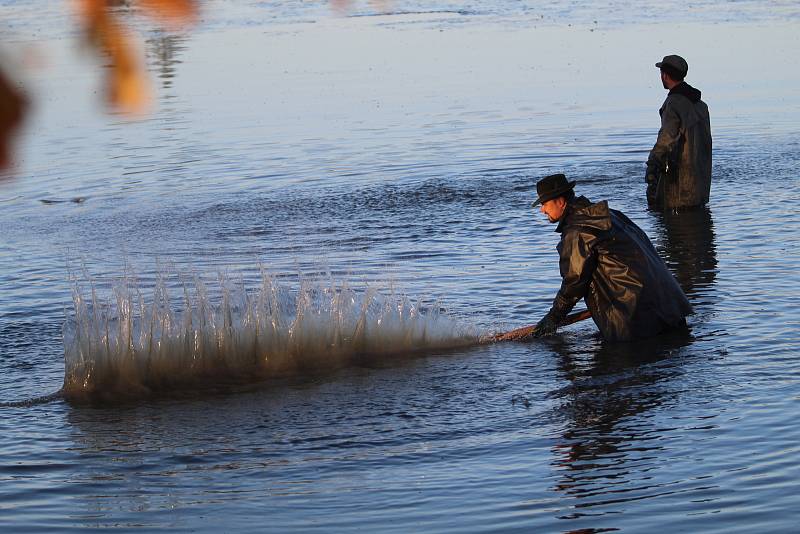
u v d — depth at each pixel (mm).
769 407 22656
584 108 70062
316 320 28500
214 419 23906
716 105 69062
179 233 43656
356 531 17625
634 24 113188
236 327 28016
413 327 28812
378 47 104000
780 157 53875
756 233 39750
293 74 90062
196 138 65125
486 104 73000
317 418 23750
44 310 33469
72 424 23812
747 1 127125
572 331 29688
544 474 19859
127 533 17844
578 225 28047
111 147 63375
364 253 39062
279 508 18797
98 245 42219
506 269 36094
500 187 50156
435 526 17656
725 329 28594
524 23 117750
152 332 27031
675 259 36750
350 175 54000
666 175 44562
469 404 24188
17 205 50094
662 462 20062
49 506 19156
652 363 26234
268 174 54844
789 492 18266
